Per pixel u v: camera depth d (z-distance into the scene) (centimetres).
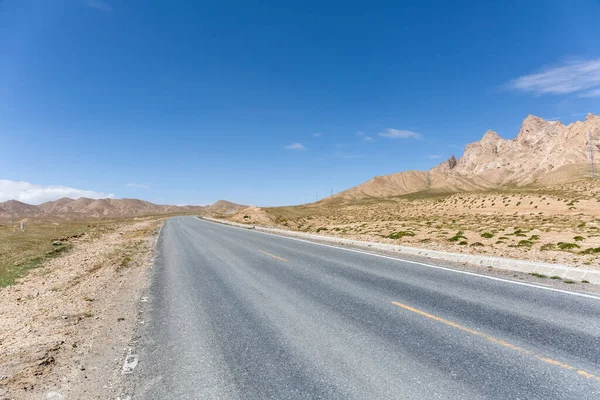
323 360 470
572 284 808
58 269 1464
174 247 2028
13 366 508
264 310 709
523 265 977
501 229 3114
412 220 5575
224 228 3706
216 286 953
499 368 427
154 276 1168
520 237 2369
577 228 3067
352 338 541
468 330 551
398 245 1579
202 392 406
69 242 2608
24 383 455
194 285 982
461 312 637
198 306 768
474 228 3362
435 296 748
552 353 461
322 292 828
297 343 532
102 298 910
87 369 492
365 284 888
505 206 7100
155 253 1812
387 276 970
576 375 404
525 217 5228
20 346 588
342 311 676
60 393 427
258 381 423
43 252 1956
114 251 1969
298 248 1703
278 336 565
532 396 365
